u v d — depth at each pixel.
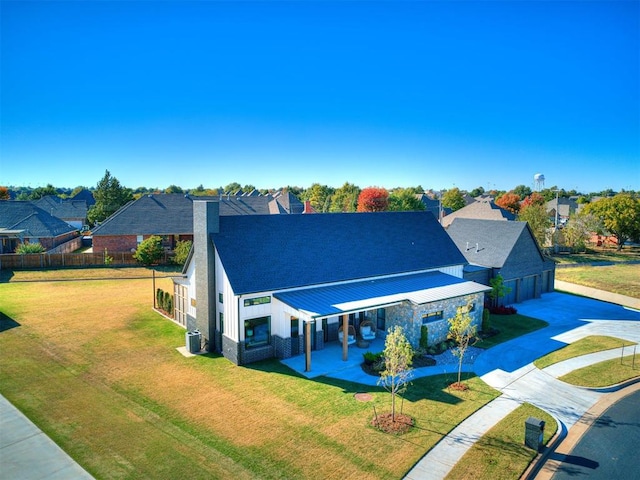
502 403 20.36
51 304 35.88
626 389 22.50
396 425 17.97
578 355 26.59
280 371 23.64
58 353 25.41
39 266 50.38
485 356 26.48
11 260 49.44
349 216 33.31
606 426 18.69
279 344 25.45
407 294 28.03
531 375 23.67
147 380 22.17
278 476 14.66
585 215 78.94
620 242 79.50
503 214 77.69
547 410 19.89
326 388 21.59
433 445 16.64
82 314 33.16
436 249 35.44
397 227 35.22
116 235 57.44
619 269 58.91
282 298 25.22
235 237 26.78
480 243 42.38
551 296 43.34
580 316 36.00
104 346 26.72
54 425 17.66
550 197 163.38
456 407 19.78
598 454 16.61
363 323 28.83
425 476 14.78
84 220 90.75
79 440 16.62
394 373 18.39
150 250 51.66
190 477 14.53
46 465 15.02
